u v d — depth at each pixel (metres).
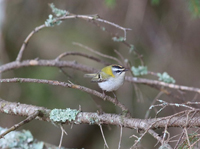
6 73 11.89
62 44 13.24
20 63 8.61
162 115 12.73
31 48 13.05
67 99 12.66
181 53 13.24
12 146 6.40
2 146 6.39
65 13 7.75
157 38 13.41
